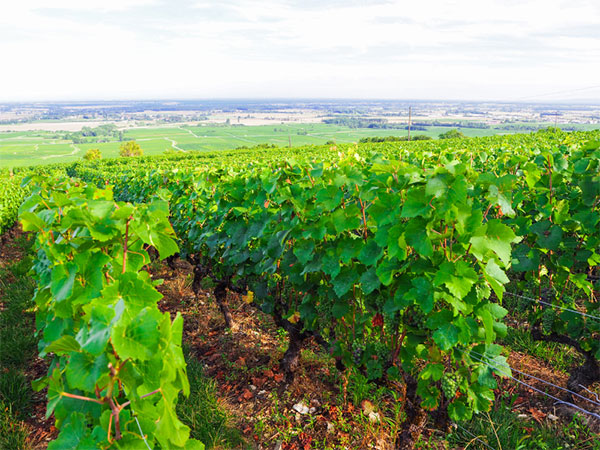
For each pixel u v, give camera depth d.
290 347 4.08
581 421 3.35
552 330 3.76
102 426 1.57
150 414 1.70
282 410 3.73
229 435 3.41
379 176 2.68
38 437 3.59
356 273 2.89
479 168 6.70
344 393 3.68
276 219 4.04
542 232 3.57
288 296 4.18
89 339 1.46
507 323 4.95
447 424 2.81
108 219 2.06
